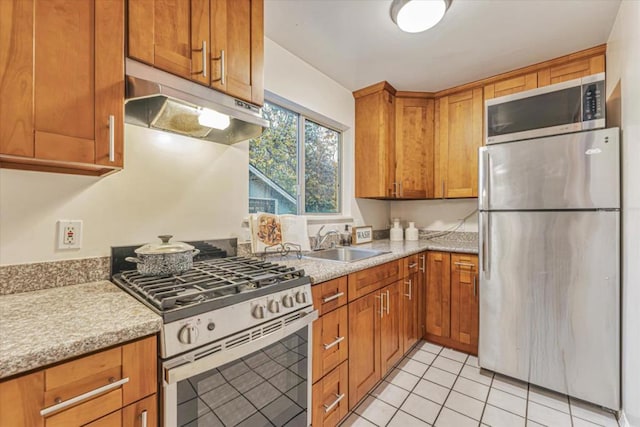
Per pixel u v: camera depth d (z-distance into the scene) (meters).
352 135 2.76
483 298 1.94
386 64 2.23
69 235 1.12
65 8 0.84
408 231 3.02
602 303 1.56
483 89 2.50
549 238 1.70
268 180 2.12
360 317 1.63
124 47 0.96
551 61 2.15
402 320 2.11
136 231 1.30
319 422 1.34
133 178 1.30
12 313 0.82
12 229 1.01
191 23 1.12
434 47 2.00
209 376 0.90
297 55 2.12
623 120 1.53
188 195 1.49
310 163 2.49
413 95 2.75
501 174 1.85
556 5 1.59
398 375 1.97
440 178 2.74
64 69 0.83
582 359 1.62
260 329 1.04
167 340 0.80
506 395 1.75
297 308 1.19
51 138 0.81
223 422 0.94
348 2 1.57
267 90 1.92
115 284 1.15
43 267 1.07
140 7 0.99
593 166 1.57
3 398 0.58
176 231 1.44
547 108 1.73
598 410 1.61
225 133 1.55
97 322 0.76
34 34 0.78
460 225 2.96
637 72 1.31
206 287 1.01
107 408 0.71
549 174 1.69
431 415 1.59
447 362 2.14
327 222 2.44
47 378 0.63
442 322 2.38
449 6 1.56
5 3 0.74
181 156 1.46
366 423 1.53
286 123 2.26
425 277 2.47
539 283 1.73
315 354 1.32
